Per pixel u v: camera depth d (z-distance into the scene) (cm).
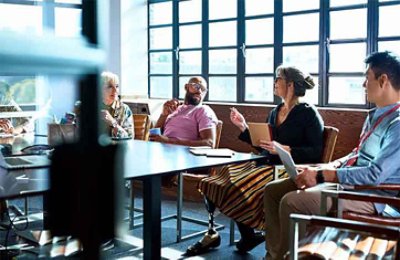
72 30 27
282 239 229
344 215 211
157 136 358
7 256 203
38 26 26
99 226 30
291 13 452
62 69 26
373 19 397
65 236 30
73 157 30
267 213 256
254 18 480
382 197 190
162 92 576
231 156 270
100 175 30
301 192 226
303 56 447
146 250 234
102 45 28
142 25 565
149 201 231
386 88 221
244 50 489
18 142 201
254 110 455
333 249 171
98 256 30
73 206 30
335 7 420
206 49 523
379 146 225
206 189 299
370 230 151
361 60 406
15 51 24
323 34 429
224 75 511
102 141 30
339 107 420
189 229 355
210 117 359
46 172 31
